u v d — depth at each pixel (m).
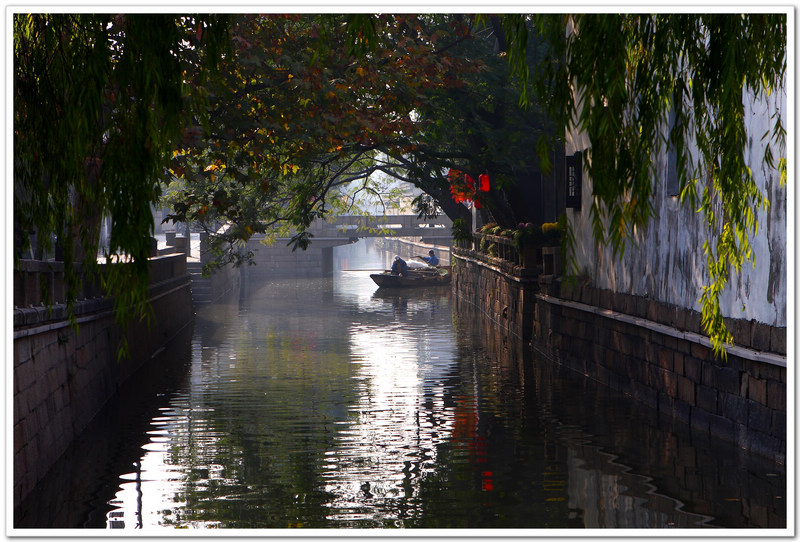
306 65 13.23
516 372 15.35
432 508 7.02
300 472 8.37
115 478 8.25
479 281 29.66
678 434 9.69
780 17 4.54
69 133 4.87
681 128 4.82
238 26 12.93
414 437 10.02
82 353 11.20
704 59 4.70
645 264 11.83
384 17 14.41
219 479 8.15
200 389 13.93
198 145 14.29
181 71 4.65
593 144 4.52
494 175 21.83
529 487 7.64
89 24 4.79
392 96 14.88
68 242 5.41
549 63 4.52
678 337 10.27
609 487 7.55
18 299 8.24
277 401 12.71
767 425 8.11
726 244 5.68
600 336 13.84
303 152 15.85
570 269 4.77
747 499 6.98
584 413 11.24
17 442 7.44
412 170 21.59
